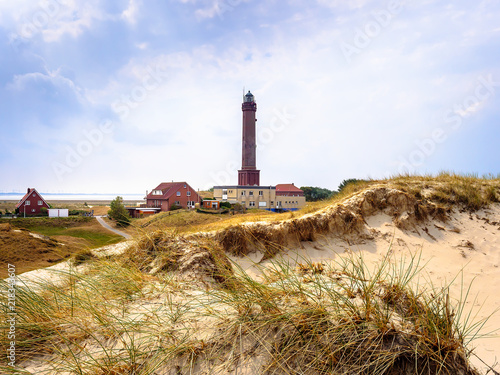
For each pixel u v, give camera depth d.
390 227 8.83
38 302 3.41
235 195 57.12
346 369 2.03
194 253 4.71
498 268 7.20
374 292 2.81
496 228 8.60
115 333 2.71
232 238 8.67
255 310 2.63
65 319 3.10
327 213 9.03
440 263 7.52
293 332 2.32
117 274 4.00
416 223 8.89
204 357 2.24
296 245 8.55
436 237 8.51
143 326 2.71
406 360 2.08
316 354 2.14
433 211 9.12
